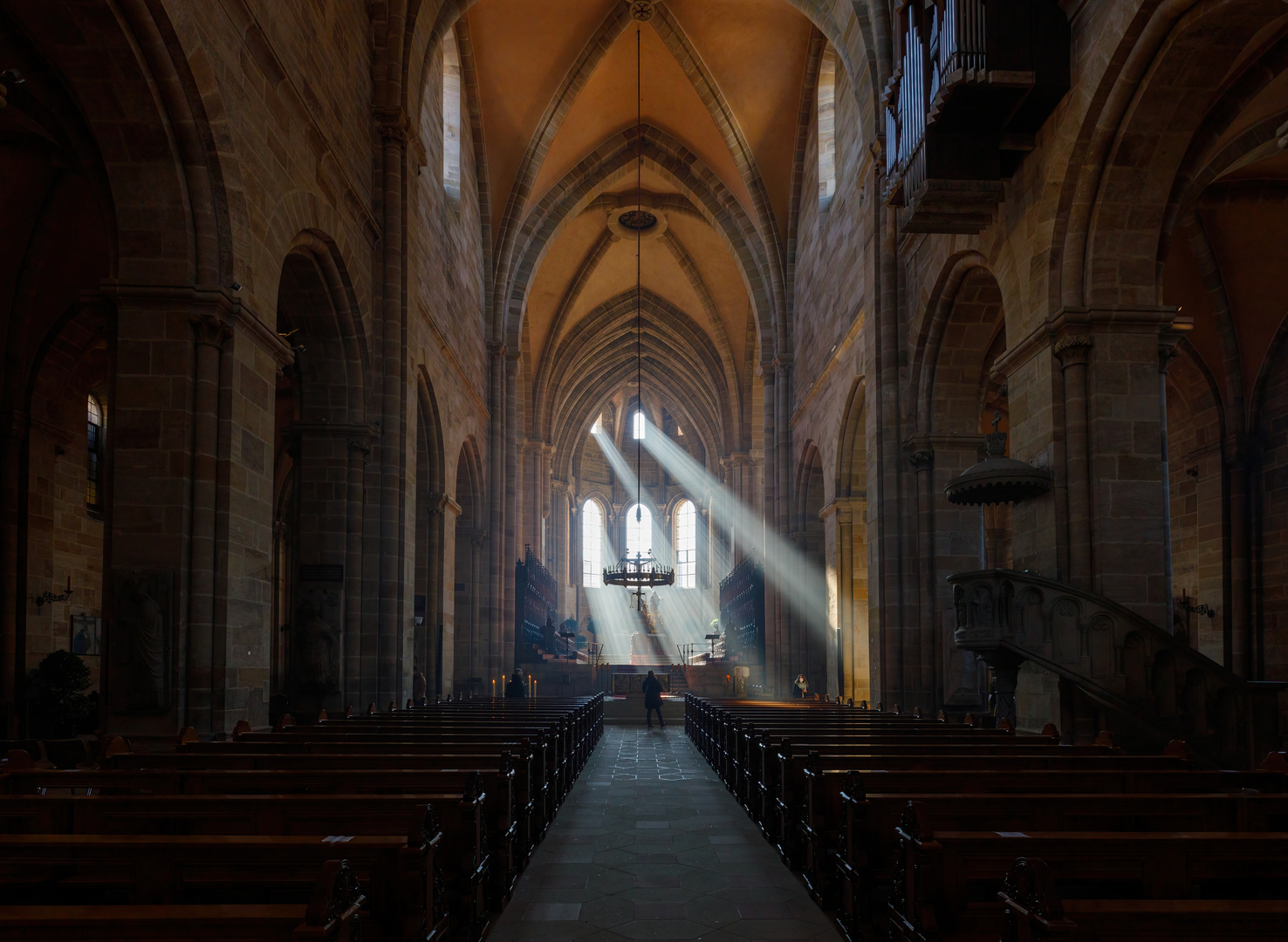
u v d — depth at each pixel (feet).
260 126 38.42
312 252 48.06
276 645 85.05
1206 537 65.98
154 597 33.53
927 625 58.29
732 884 26.17
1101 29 37.09
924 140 42.70
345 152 50.80
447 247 76.07
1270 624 62.44
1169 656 35.19
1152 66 36.01
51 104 33.68
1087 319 39.47
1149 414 39.37
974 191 42.45
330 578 51.70
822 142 88.07
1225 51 35.04
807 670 97.45
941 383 59.06
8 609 51.90
